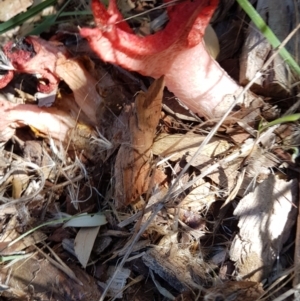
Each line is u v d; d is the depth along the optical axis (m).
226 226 0.16
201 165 0.17
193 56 0.14
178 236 0.16
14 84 0.20
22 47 0.17
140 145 0.16
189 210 0.16
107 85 0.17
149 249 0.16
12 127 0.18
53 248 0.17
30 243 0.17
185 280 0.15
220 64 0.18
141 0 0.21
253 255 0.15
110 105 0.17
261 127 0.16
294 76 0.17
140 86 0.18
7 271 0.16
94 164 0.17
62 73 0.17
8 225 0.17
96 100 0.17
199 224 0.16
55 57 0.16
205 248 0.16
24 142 0.19
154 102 0.15
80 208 0.17
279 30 0.17
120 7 0.20
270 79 0.16
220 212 0.16
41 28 0.20
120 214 0.16
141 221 0.16
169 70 0.15
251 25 0.18
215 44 0.18
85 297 0.16
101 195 0.17
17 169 0.18
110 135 0.17
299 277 0.15
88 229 0.17
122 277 0.16
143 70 0.14
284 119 0.15
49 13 0.21
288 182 0.16
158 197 0.16
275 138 0.17
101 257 0.16
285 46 0.17
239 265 0.15
